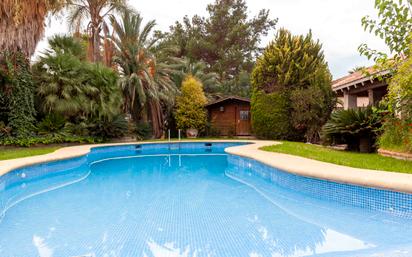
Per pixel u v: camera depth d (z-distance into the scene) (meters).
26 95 10.52
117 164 9.63
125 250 2.85
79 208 4.37
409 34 5.11
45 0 10.09
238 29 28.67
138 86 14.65
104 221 3.75
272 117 15.11
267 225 3.56
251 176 7.13
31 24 9.94
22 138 10.28
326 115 13.40
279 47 15.85
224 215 3.99
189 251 2.80
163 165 9.37
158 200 4.85
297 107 13.95
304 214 4.02
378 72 6.39
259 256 2.67
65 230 3.42
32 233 3.33
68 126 11.79
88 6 16.77
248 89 25.86
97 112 12.62
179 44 29.44
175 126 17.94
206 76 23.28
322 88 13.62
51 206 4.50
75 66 11.62
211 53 29.64
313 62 15.01
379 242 2.96
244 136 18.41
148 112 16.66
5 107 10.45
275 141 13.49
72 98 11.50
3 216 4.00
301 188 4.90
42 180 6.59
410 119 5.87
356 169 4.71
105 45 16.59
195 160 10.62
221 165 9.31
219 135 18.19
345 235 3.18
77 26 16.80
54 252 2.81
